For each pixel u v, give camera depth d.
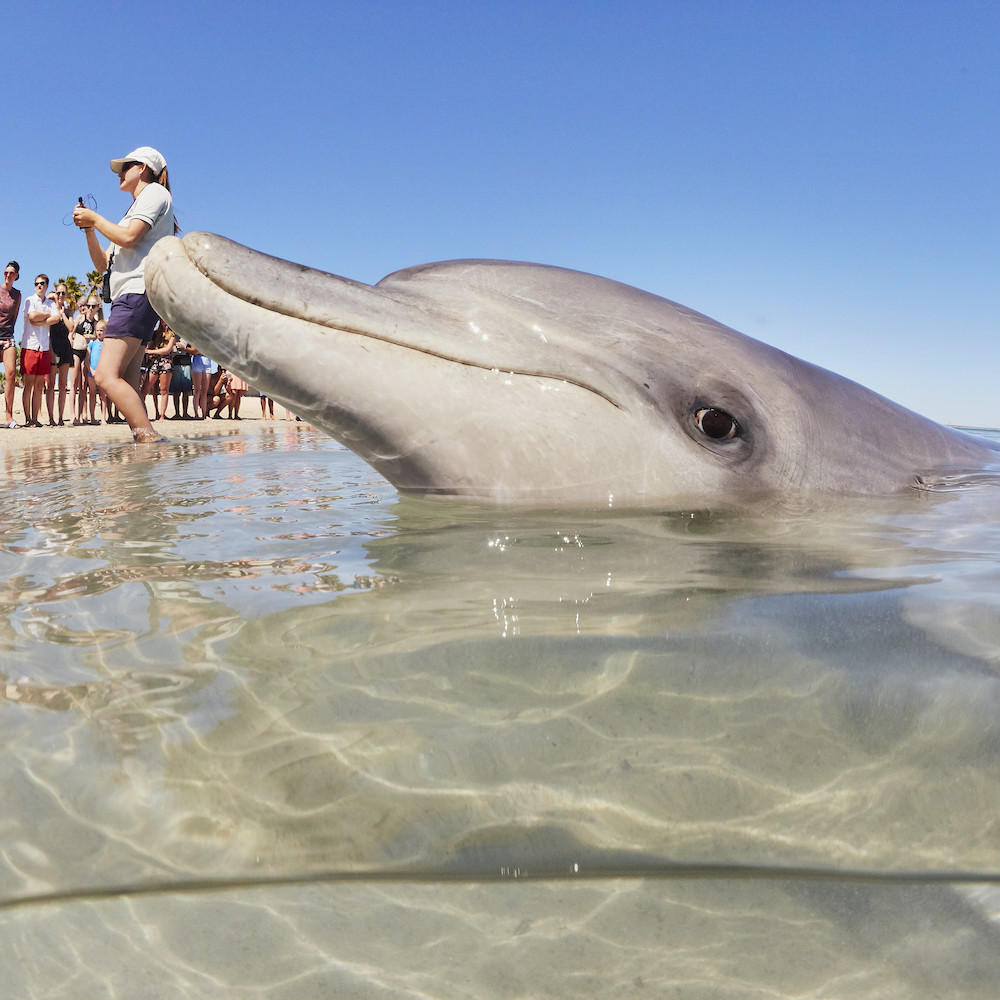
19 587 2.02
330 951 0.88
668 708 1.33
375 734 1.25
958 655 1.51
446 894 0.96
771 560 2.18
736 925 0.91
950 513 2.88
